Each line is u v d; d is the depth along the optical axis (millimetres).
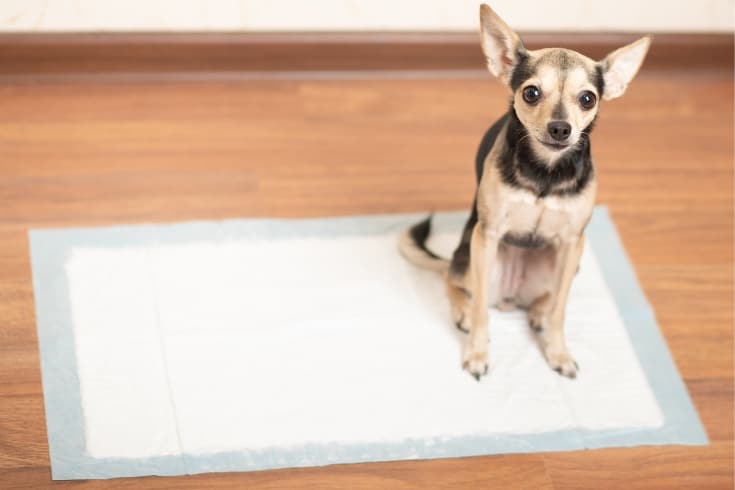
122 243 1677
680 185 1852
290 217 1743
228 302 1626
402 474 1492
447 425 1534
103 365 1550
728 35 1994
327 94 1924
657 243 1767
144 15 1861
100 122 1834
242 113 1877
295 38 1910
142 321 1596
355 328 1614
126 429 1498
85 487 1453
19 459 1470
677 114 1961
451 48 1947
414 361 1589
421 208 1777
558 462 1520
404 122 1895
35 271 1634
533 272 1608
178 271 1653
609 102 1962
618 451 1536
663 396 1592
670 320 1678
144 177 1769
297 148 1837
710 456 1546
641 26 1970
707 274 1736
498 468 1507
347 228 1731
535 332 1638
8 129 1805
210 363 1563
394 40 1929
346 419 1528
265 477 1477
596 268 1720
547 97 1443
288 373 1562
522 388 1577
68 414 1505
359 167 1821
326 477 1482
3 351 1556
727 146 1920
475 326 1574
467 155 1857
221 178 1781
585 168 1496
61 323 1584
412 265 1692
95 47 1869
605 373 1604
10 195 1722
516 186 1493
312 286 1654
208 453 1486
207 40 1891
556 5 1925
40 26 1847
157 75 1910
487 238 1532
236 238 1701
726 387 1614
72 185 1745
